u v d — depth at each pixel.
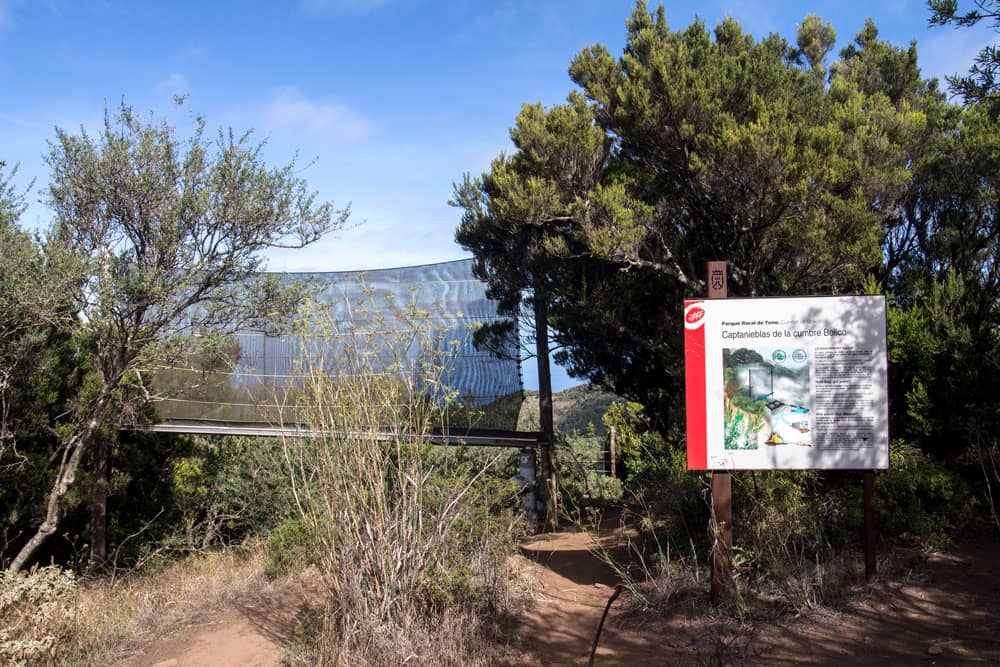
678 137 10.13
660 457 10.62
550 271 13.56
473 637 5.89
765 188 9.19
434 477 6.59
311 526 6.10
